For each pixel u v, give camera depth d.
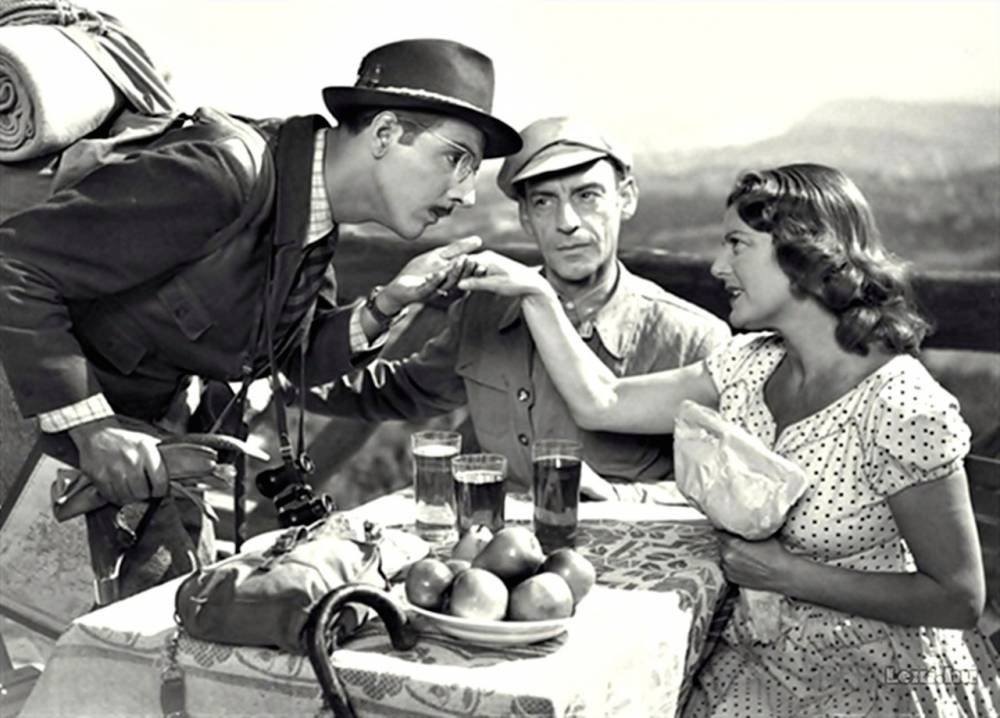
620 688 1.34
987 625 2.84
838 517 1.76
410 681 1.23
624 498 2.20
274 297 2.00
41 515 1.97
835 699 1.73
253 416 3.31
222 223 1.91
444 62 2.04
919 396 1.69
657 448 2.27
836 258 1.74
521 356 2.28
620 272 2.35
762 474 1.74
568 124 2.24
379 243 3.38
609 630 1.41
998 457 2.88
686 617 1.56
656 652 1.44
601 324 2.30
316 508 1.90
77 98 2.09
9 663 2.29
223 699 1.31
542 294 2.14
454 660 1.29
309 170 2.00
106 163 1.92
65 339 1.86
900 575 1.71
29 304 1.83
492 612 1.33
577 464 1.76
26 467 1.97
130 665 1.36
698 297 3.17
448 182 2.06
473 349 2.32
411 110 2.01
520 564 1.42
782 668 1.77
